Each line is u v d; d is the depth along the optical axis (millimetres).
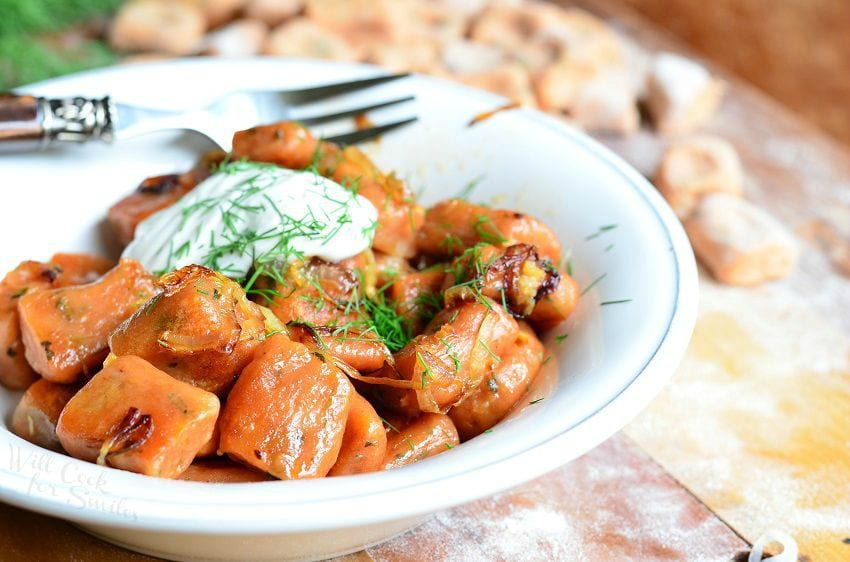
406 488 321
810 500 405
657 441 425
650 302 378
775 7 940
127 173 451
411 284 411
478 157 466
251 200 404
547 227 422
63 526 374
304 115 465
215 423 351
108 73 463
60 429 344
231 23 678
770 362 468
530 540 382
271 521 313
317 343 373
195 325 352
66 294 386
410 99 474
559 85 619
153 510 312
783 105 960
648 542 385
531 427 340
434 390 370
